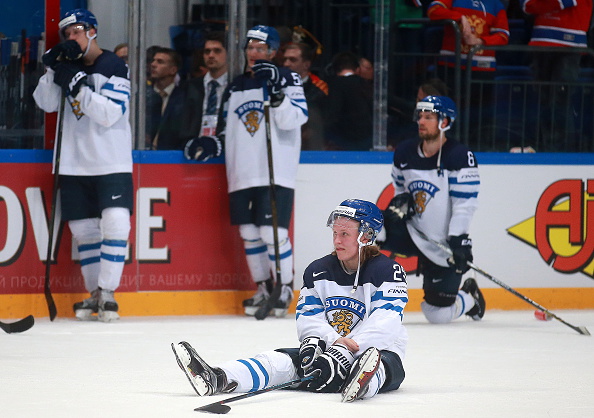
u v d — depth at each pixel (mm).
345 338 13547
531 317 25734
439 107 23703
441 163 23969
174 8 25641
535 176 27344
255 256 25438
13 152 24141
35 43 24797
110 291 23656
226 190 25703
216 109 26031
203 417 11516
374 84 26844
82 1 25109
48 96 23906
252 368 13156
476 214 27031
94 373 15352
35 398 12898
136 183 25062
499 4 28156
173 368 15961
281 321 24266
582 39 28609
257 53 24656
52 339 19984
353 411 12148
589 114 28547
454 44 27547
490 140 27969
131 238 25062
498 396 13656
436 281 24078
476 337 21250
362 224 13789
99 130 23688
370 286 13930
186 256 25438
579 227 27688
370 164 26516
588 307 27797
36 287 24359
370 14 26656
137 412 11797
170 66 25688
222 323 23641
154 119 25703
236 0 25922
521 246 27328
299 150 25391
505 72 28578
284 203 25125
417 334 21766
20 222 24219
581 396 13727
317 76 26641
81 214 23984
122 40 25422
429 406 12711
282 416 11680
